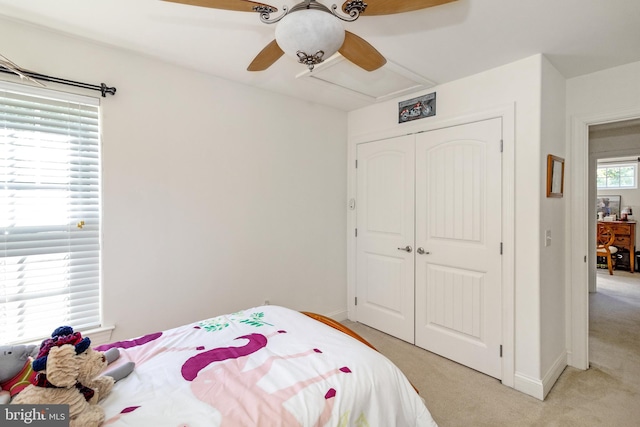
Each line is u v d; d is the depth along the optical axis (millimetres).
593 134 3699
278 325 1656
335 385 1134
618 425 1771
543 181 2062
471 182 2369
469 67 2213
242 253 2562
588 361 2455
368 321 3197
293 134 2875
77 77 1825
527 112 2068
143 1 1495
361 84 2533
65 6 1525
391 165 2943
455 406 1949
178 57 2074
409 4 1105
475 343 2367
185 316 2264
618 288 4730
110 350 1309
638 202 5969
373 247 3129
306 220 3010
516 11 1564
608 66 2189
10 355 991
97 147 1925
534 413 1882
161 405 1009
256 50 1981
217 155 2400
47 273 1787
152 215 2105
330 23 1152
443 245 2555
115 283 1973
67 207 1838
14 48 1659
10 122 1672
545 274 2105
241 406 1000
